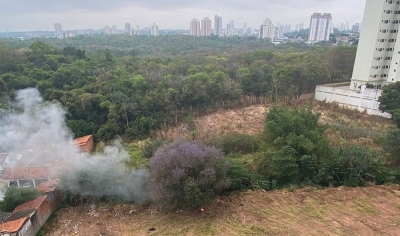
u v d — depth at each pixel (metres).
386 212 15.74
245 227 15.23
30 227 15.92
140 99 34.75
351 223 14.88
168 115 35.44
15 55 43.47
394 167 20.23
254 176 19.78
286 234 14.24
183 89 37.34
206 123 34.66
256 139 25.52
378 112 35.72
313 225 14.90
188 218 16.78
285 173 18.70
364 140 26.52
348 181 18.78
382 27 38.84
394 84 34.12
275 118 22.70
